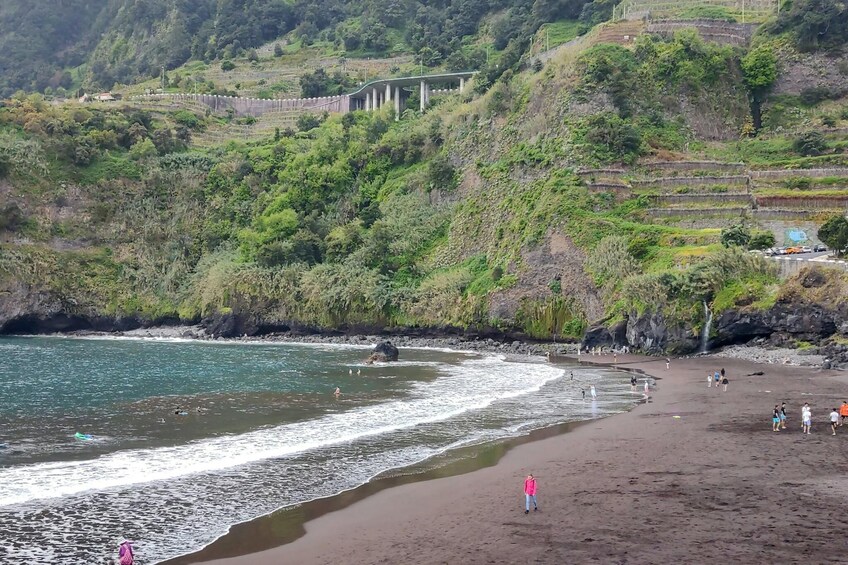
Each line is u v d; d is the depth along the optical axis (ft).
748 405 159.33
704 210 330.75
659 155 372.38
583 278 323.98
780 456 111.65
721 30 448.24
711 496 92.43
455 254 404.16
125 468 114.83
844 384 184.34
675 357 265.54
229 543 83.66
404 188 460.55
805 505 87.71
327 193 479.82
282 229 445.78
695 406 161.68
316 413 164.04
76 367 255.50
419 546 80.79
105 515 93.09
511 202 388.57
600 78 400.26
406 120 527.40
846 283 234.58
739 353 251.39
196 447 129.70
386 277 393.91
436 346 350.23
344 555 79.15
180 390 199.72
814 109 416.05
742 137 409.49
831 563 70.28
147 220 481.46
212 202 497.46
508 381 218.18
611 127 374.84
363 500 98.89
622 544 77.51
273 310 403.54
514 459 119.34
